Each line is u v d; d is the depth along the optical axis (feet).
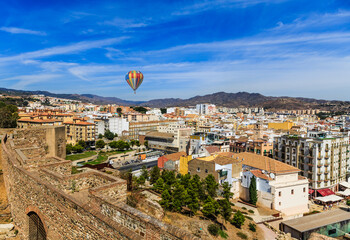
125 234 36.70
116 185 53.93
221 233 145.48
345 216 191.93
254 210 200.44
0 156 129.08
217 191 217.97
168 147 472.03
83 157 357.20
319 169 270.05
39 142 133.90
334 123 633.61
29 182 61.36
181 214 156.25
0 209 82.02
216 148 329.31
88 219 42.88
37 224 61.16
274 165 226.99
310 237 171.12
